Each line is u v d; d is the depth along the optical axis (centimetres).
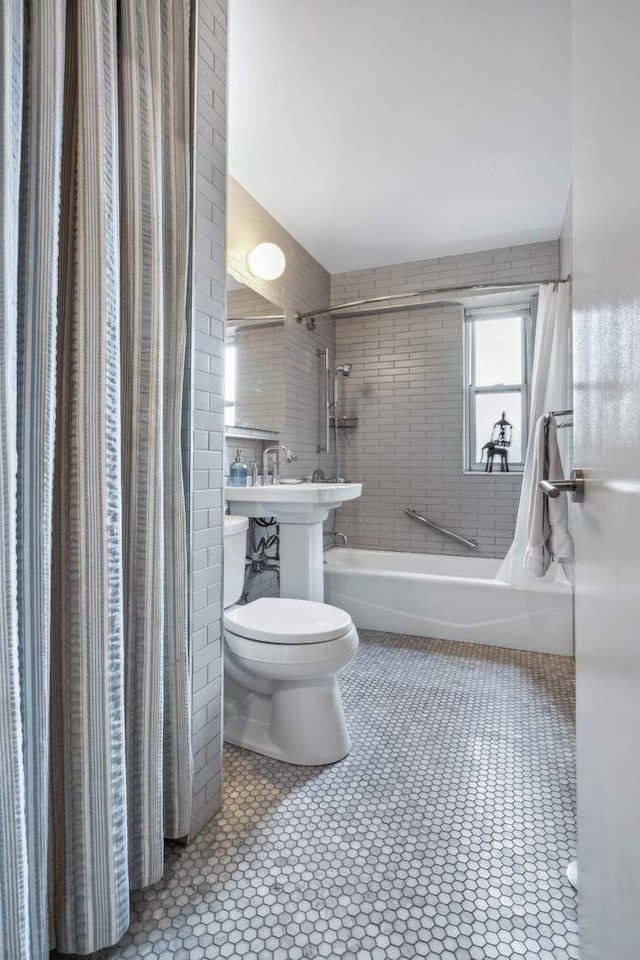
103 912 87
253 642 155
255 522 247
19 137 71
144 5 99
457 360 332
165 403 110
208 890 109
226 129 135
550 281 261
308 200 257
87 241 85
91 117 85
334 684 162
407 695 200
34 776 77
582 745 87
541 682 212
